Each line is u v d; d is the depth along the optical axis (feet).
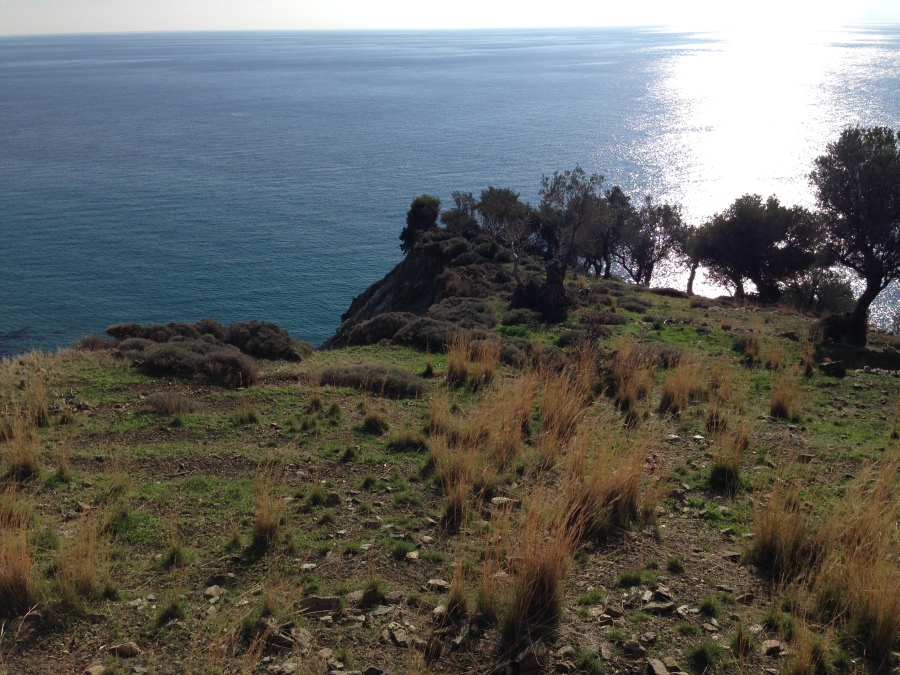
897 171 77.61
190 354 49.21
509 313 82.64
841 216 84.69
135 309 269.03
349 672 16.14
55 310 265.75
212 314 264.11
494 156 588.50
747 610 18.84
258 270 320.09
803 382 47.70
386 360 56.49
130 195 474.90
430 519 24.75
